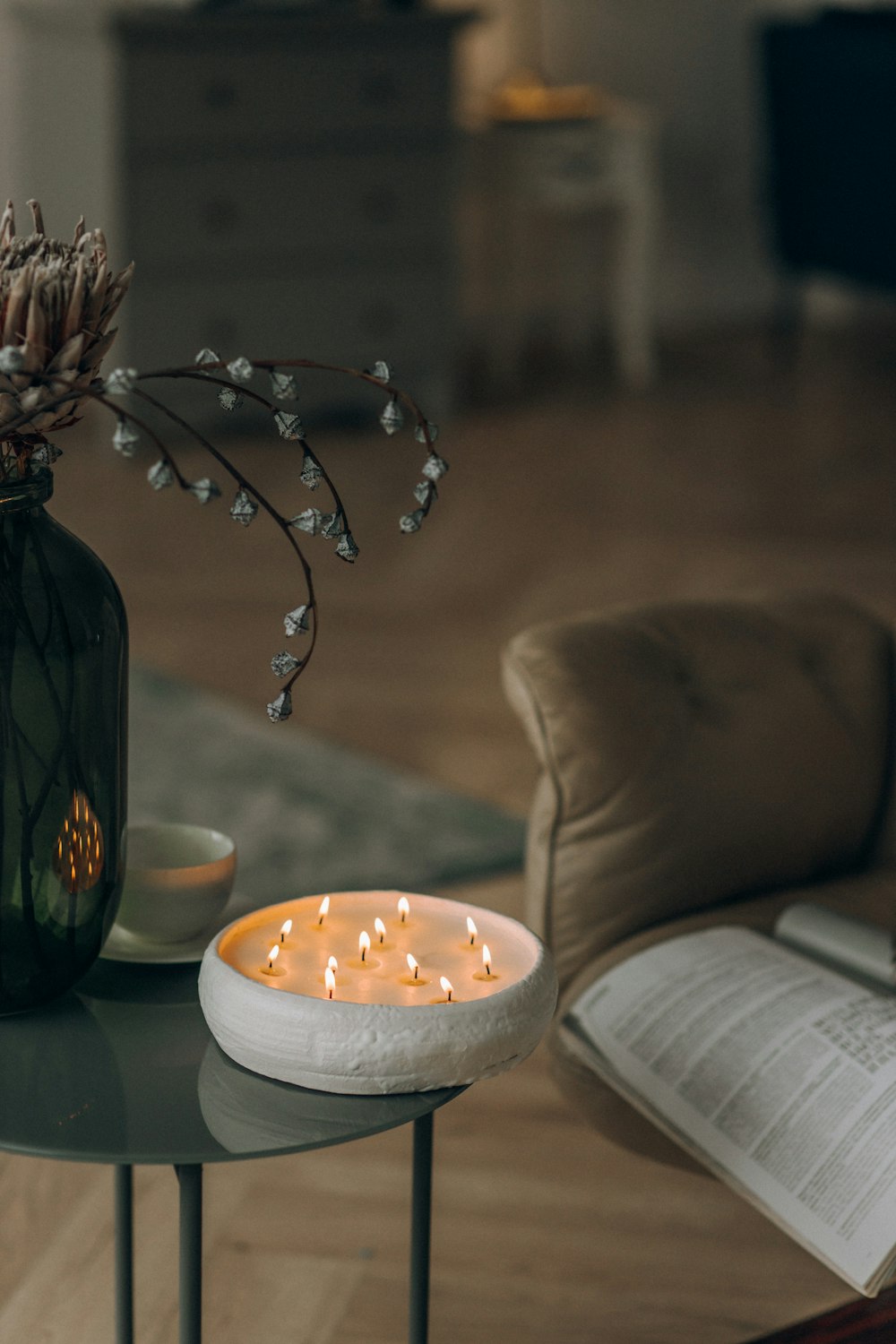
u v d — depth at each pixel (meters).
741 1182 1.07
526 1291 1.37
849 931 1.28
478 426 4.77
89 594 0.88
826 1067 1.10
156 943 1.02
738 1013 1.16
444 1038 0.82
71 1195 1.49
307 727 2.73
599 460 4.41
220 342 4.47
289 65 4.33
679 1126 1.12
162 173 4.26
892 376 5.46
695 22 5.68
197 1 4.38
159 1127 0.82
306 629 0.80
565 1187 1.53
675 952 1.26
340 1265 1.40
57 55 4.32
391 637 3.14
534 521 3.88
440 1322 1.32
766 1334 1.31
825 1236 1.02
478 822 2.38
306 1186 1.52
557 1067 1.32
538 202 4.94
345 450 4.47
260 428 4.62
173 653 3.03
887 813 1.52
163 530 3.76
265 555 3.62
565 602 3.33
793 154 5.36
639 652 1.39
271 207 4.43
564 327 5.77
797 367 5.55
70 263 0.84
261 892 2.12
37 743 0.86
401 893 0.98
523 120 4.85
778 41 5.23
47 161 4.46
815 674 1.49
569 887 1.36
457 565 3.56
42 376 0.78
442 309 4.76
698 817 1.36
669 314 6.00
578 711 1.34
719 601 1.50
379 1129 0.82
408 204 4.61
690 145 5.81
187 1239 0.89
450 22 4.48
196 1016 0.95
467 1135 1.61
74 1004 0.96
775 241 5.65
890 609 3.24
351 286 4.61
